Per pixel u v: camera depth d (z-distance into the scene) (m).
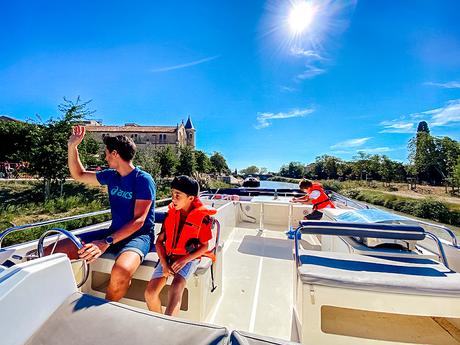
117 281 1.57
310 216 4.02
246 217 5.16
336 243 2.67
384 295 1.40
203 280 1.82
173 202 1.71
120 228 1.78
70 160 2.18
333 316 1.73
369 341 1.48
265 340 0.90
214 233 3.02
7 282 0.95
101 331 0.96
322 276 1.48
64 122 13.42
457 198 23.75
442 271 1.59
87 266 1.57
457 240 2.02
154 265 1.78
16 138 23.48
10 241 6.60
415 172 32.44
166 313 1.43
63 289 1.13
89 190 17.38
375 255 1.93
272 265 3.09
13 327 0.91
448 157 28.27
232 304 2.25
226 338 0.92
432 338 1.54
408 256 1.84
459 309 1.36
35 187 15.93
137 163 21.02
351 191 28.72
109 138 2.02
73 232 2.21
